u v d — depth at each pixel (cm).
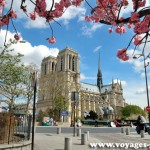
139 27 351
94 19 387
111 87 18400
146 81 4153
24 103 2941
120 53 400
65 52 13500
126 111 14200
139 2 346
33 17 401
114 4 371
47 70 14038
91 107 16038
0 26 409
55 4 371
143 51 411
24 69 2509
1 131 1265
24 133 1453
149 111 465
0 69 2212
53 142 1892
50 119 6562
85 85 17838
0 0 388
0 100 2472
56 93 9031
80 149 1517
